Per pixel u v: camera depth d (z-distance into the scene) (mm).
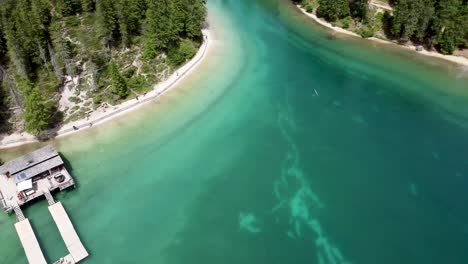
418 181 87938
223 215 81625
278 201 84188
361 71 124188
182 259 74000
